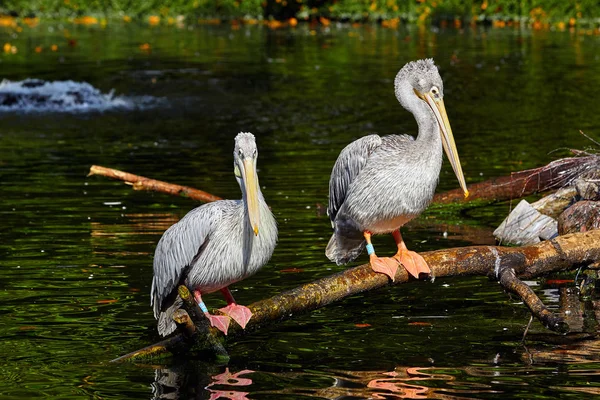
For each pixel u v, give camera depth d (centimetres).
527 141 1891
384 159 923
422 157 915
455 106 2333
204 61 3144
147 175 1641
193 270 868
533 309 881
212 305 991
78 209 1405
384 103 2375
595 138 1894
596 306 996
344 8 4700
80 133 2053
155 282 895
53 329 923
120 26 4475
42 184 1572
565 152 1770
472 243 1234
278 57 3247
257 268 868
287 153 1825
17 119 2208
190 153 1839
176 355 862
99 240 1234
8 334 909
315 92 2550
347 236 988
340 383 790
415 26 4366
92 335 909
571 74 2769
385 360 841
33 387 786
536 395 757
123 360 847
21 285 1052
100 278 1077
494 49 3394
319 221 1327
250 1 4778
